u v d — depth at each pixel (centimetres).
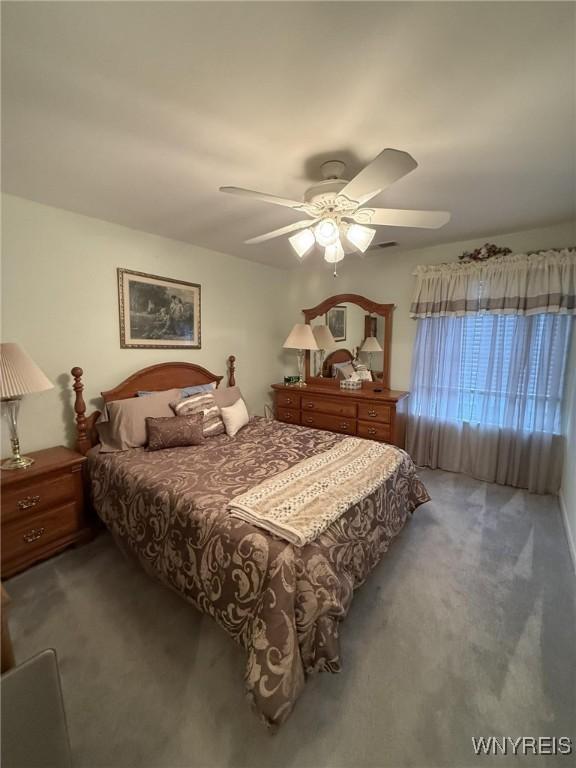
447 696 130
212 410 287
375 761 111
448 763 110
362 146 155
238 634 135
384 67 109
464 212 241
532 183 195
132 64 108
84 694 131
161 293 297
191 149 159
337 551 147
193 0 86
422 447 355
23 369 190
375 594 182
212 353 351
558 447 288
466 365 324
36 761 85
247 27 95
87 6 88
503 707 126
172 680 136
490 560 209
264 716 112
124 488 201
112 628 161
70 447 246
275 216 245
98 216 246
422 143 153
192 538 158
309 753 113
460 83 116
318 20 93
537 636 156
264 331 411
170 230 278
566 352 276
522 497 289
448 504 278
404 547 222
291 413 391
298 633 126
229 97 123
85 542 227
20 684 82
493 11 90
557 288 267
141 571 200
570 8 88
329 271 403
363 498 175
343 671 139
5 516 190
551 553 215
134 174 183
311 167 174
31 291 221
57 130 144
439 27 94
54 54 104
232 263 362
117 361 272
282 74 112
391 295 364
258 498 163
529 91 120
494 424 312
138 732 119
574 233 266
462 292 310
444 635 157
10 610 170
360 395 335
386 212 164
